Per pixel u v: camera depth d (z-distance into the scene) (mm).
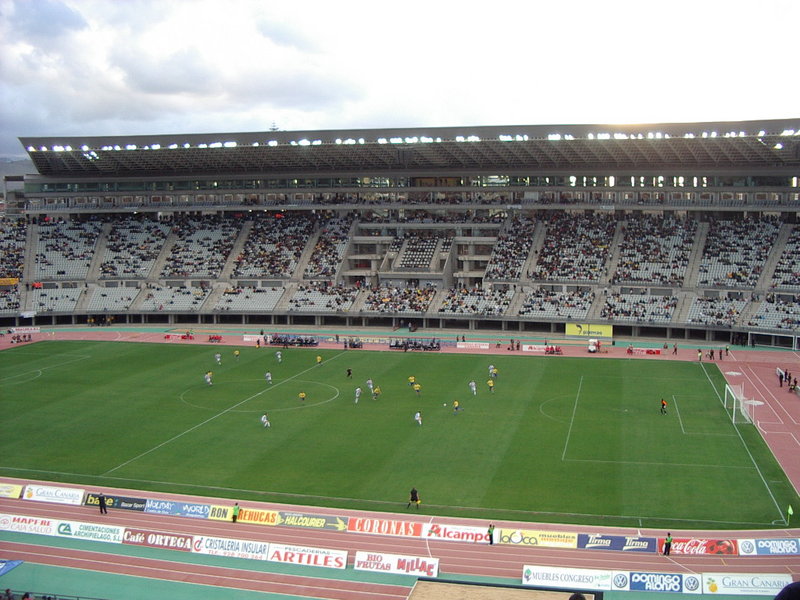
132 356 125625
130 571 55094
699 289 137500
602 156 151500
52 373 113562
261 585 52844
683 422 84562
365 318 151875
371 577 53656
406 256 158875
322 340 137500
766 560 53875
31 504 66562
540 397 96000
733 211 151500
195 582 53375
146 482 69938
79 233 174250
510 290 147750
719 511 61062
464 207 165000
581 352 124438
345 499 64938
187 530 61125
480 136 145000
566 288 145000
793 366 111688
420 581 45500
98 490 68312
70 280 161875
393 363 117875
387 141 149500
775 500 62875
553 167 157875
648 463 71938
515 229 160250
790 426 82500
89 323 157875
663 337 136750
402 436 81125
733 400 90938
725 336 131375
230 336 143000
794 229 144875
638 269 144375
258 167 171750
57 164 174375
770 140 136125
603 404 92312
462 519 60562
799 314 126062
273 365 117500
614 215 159750
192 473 71812
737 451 74688
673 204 153000
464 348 129125
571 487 66500
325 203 172000
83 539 60281
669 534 55219
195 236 172625
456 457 74500
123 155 168375
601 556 55125
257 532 60438
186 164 171875
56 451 78625
